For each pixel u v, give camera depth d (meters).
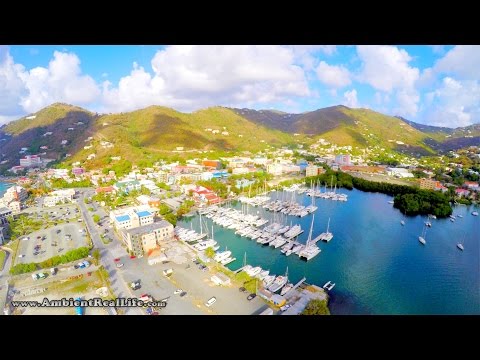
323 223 81.00
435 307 43.62
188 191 106.38
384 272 53.97
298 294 44.59
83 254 54.62
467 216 88.62
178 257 55.19
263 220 79.38
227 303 40.38
